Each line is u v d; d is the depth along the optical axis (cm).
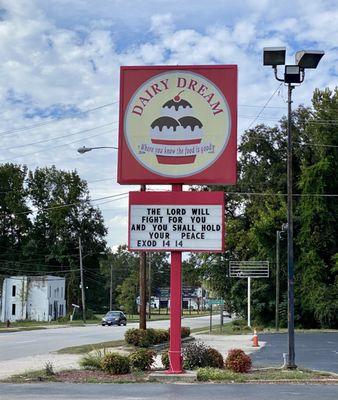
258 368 1864
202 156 1691
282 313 5441
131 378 1611
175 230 1656
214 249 1641
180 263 1683
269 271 5459
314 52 1806
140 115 1719
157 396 1295
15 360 2212
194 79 1716
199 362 1769
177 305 1683
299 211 5462
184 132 1702
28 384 1523
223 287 5931
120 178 1706
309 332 4722
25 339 3712
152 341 2817
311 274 5200
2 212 10881
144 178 1698
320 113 5453
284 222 5381
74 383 1535
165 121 1712
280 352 2789
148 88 1725
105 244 11125
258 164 6075
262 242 5488
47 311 8681
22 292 8706
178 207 1662
